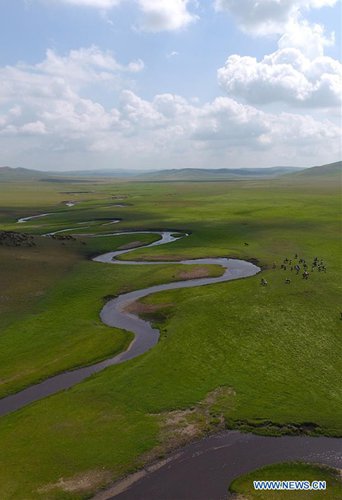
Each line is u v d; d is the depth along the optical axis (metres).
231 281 77.31
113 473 32.62
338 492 30.44
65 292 73.19
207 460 33.81
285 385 43.59
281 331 55.56
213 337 54.41
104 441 36.06
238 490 30.77
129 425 38.03
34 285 76.25
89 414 39.72
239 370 46.56
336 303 64.56
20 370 47.94
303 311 61.66
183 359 49.09
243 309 62.84
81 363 49.44
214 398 41.59
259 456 34.09
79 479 32.09
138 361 49.06
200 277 81.19
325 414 38.81
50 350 52.44
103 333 56.88
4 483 31.75
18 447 35.53
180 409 40.06
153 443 35.66
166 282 78.81
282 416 38.56
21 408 41.00
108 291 73.75
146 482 31.81
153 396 42.09
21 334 56.88
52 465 33.47
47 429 37.72
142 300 69.19
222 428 37.41
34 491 30.98
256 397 41.56
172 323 59.47
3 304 67.44
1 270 82.88
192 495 30.58
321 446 35.03
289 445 35.22
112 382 44.69
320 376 45.22
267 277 78.25
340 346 51.59
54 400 41.97
